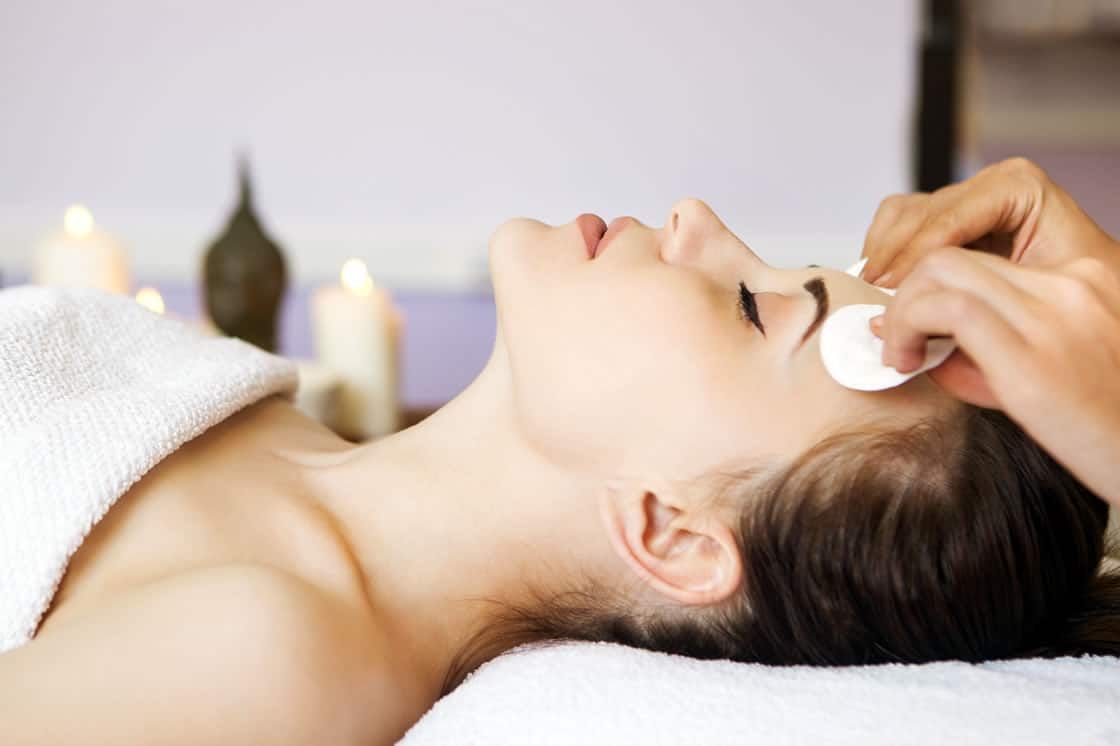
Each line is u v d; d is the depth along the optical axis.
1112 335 0.71
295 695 0.77
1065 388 0.69
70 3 3.29
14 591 0.82
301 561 0.90
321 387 1.70
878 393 0.90
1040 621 0.90
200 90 3.35
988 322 0.69
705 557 0.94
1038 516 0.89
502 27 3.30
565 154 3.39
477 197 3.43
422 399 2.86
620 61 3.32
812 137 3.34
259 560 0.88
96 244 1.87
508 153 3.39
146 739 0.74
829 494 0.90
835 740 0.72
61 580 0.85
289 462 1.05
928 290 0.73
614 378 0.93
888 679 0.78
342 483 1.01
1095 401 0.69
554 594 0.98
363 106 3.36
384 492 1.00
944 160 2.83
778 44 3.29
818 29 3.28
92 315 1.12
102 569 0.86
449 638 0.96
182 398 0.98
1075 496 0.90
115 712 0.74
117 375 1.07
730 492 0.92
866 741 0.72
